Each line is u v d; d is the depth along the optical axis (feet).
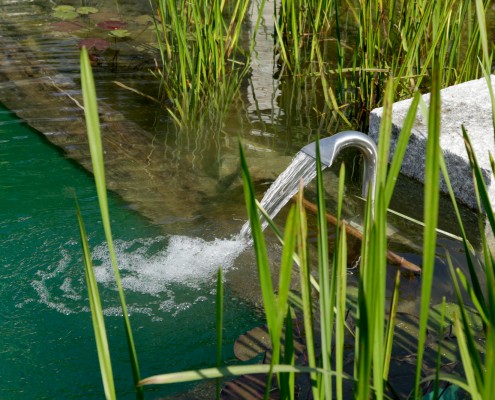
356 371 4.66
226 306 8.92
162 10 14.67
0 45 16.99
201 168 12.31
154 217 10.74
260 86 15.81
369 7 13.25
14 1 20.16
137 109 14.44
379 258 3.91
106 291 9.16
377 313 4.13
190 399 7.47
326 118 14.40
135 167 12.23
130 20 19.06
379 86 13.96
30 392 7.57
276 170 12.30
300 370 4.24
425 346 8.10
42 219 10.55
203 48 14.87
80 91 14.84
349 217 10.93
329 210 11.12
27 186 11.40
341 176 4.57
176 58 15.05
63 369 7.91
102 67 16.29
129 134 13.43
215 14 14.35
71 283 9.29
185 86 14.25
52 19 18.72
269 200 9.66
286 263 3.88
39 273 9.44
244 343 8.22
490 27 18.17
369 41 13.32
